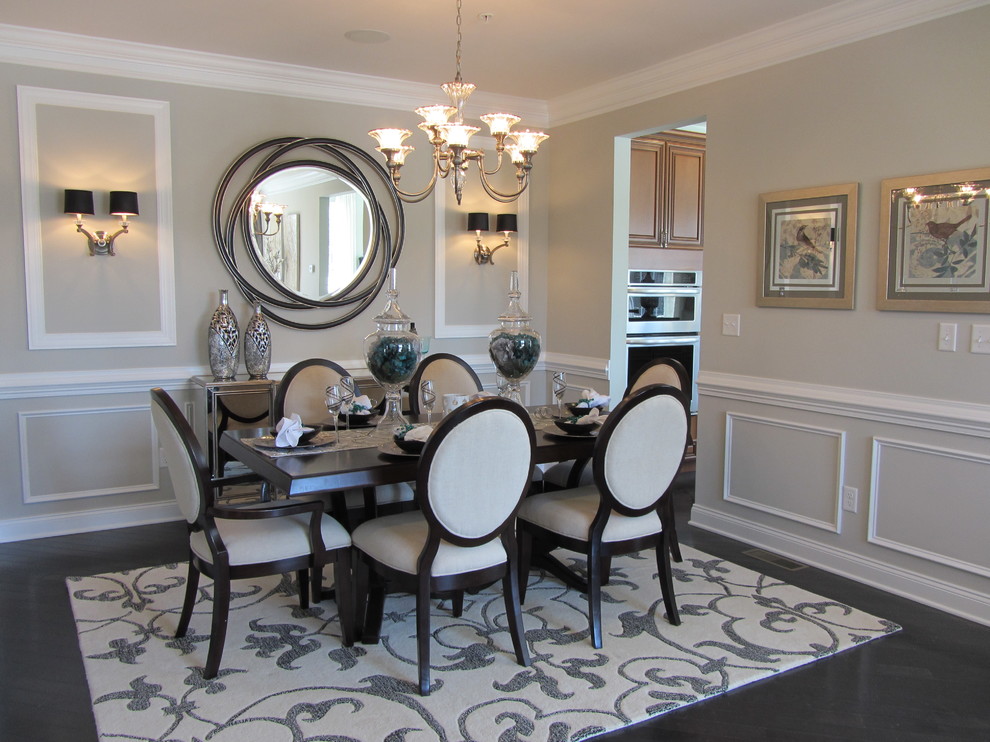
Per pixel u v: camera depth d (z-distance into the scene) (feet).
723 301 13.67
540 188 18.12
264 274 14.97
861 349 11.46
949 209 10.22
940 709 8.10
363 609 9.49
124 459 14.15
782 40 12.28
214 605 8.52
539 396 18.65
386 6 11.50
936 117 10.37
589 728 7.64
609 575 11.73
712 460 14.07
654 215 18.45
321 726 7.62
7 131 12.79
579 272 17.35
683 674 8.73
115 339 13.85
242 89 14.62
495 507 8.38
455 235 17.20
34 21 12.27
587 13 11.74
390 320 10.68
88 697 8.19
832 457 11.97
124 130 13.66
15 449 13.29
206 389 13.62
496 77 15.55
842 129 11.55
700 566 12.24
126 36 13.03
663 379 12.05
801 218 12.16
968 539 10.34
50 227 13.21
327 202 15.56
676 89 14.44
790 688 8.50
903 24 10.68
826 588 11.39
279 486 8.59
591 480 12.76
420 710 7.93
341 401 9.96
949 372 10.40
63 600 10.74
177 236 14.28
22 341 13.16
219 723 7.66
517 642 8.89
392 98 16.08
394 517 9.50
